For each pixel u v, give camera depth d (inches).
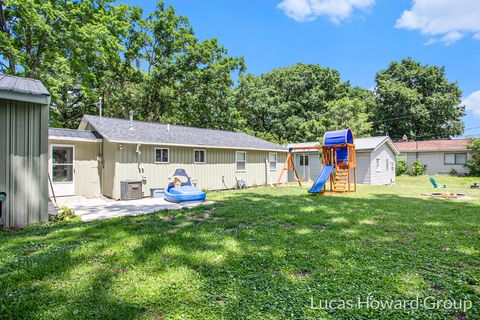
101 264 133.7
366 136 1027.3
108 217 261.1
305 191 499.8
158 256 143.9
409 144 1023.0
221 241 172.7
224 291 108.7
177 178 410.6
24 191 225.9
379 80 1405.0
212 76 926.4
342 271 128.2
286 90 1237.1
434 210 288.2
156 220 237.6
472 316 93.0
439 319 91.4
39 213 233.3
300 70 1229.1
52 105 685.3
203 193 360.8
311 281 118.1
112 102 859.4
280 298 103.5
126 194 391.2
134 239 175.8
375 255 149.1
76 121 852.6
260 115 1206.3
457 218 246.4
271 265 135.1
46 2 544.4
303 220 233.8
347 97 1227.9
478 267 133.8
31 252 152.9
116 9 692.1
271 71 1317.7
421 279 119.6
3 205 214.5
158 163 448.5
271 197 403.5
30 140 229.9
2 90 204.5
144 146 430.3
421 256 147.9
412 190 529.7
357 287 112.6
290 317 91.7
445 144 921.5
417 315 93.2
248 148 590.6
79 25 593.6
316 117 1153.4
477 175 825.5
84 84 673.6
